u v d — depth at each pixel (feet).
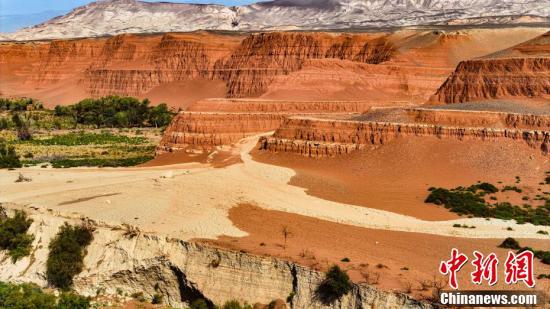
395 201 264.72
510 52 445.78
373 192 278.87
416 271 183.52
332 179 297.94
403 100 599.57
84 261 211.41
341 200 266.77
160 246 206.80
